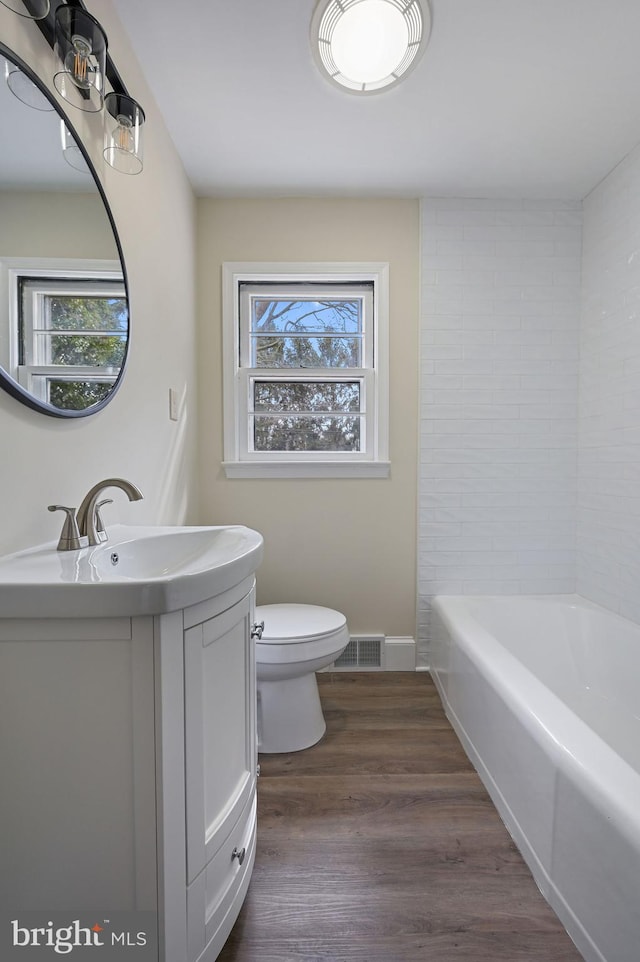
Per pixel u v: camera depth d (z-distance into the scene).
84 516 1.00
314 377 2.29
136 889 0.72
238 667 0.96
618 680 1.85
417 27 1.30
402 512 2.26
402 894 1.08
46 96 0.92
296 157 1.90
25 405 0.90
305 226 2.20
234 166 1.95
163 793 0.71
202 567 0.81
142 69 1.46
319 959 0.95
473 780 1.48
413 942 0.98
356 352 2.31
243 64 1.44
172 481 1.80
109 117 1.21
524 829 1.18
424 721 1.83
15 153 0.83
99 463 1.20
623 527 1.94
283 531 2.25
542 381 2.25
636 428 1.87
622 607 1.95
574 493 2.26
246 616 1.00
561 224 2.22
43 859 0.72
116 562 0.98
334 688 2.09
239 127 1.72
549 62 1.43
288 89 1.54
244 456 2.29
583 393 2.21
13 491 0.87
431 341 2.22
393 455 2.25
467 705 1.62
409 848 1.21
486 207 2.20
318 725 1.70
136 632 0.70
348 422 2.32
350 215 2.20
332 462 2.21
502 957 0.95
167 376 1.73
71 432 1.07
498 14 1.27
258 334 2.28
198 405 2.21
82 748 0.71
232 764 0.94
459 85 1.52
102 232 1.16
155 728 0.71
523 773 1.20
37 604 0.67
